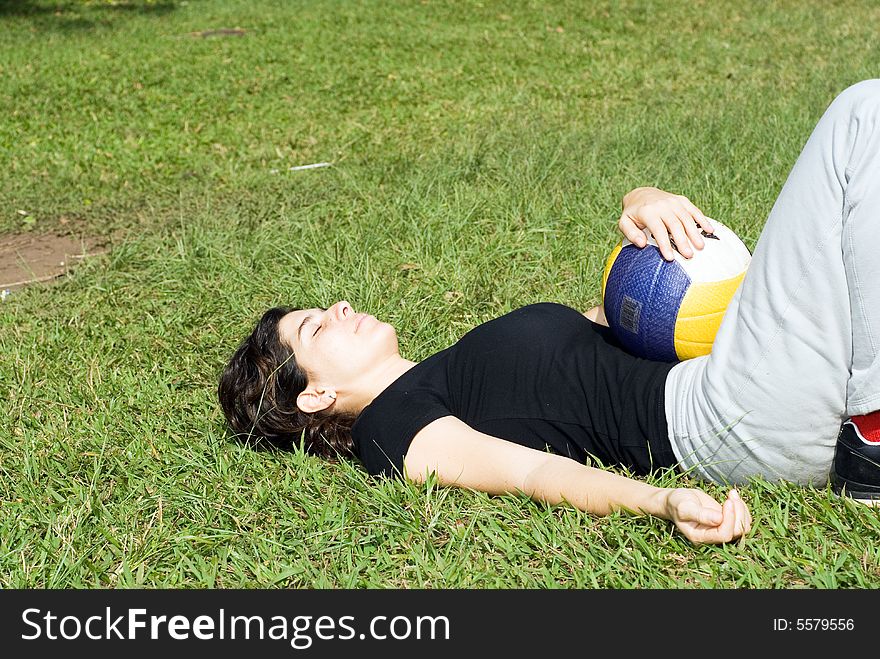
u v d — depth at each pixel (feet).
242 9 60.34
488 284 16.46
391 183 23.89
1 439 12.53
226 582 9.55
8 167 30.01
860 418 9.36
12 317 17.22
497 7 57.57
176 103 38.55
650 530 9.29
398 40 49.67
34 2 63.62
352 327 11.73
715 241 10.77
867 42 42.70
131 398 13.55
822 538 9.04
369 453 11.00
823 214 8.92
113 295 17.98
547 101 35.22
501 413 11.02
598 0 58.13
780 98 30.60
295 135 32.35
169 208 24.23
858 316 8.86
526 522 9.67
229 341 15.35
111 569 9.79
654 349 10.64
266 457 11.80
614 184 21.40
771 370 9.25
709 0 56.95
